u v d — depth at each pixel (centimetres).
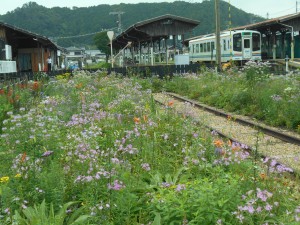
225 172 644
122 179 557
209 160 719
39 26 13700
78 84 1755
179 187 503
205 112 1546
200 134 901
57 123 896
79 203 533
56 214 498
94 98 1414
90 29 14075
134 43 6219
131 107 1166
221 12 9631
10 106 1208
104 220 463
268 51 4581
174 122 949
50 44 4138
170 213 476
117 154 687
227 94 1728
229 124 1287
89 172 562
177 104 1828
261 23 4203
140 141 761
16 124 786
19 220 455
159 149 772
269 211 458
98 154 651
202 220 452
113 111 1112
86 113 1023
